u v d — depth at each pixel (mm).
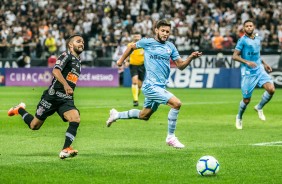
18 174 20484
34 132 32656
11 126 35406
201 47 81125
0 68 83438
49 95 24312
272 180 19594
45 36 84375
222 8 89750
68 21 89688
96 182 19250
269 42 80688
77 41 24250
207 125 36656
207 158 20375
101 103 52906
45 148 26719
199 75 77062
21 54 84625
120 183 19141
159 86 26672
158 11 93438
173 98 26062
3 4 94562
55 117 40188
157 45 26719
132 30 80500
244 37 35500
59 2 94875
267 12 86000
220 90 72250
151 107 27203
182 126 36000
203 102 54250
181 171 21125
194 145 27766
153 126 35719
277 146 27219
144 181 19438
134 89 50219
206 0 91125
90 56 82375
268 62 75188
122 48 78438
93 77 81000
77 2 93875
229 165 22234
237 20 86875
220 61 76500
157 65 26672
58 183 19125
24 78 82938
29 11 92375
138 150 26172
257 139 30062
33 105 50812
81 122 37625
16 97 60188
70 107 23875
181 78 77375
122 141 29203
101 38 84188
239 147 26938
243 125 36906
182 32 83188
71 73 24141
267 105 51375
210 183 19141
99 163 22719
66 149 23188
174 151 25844
